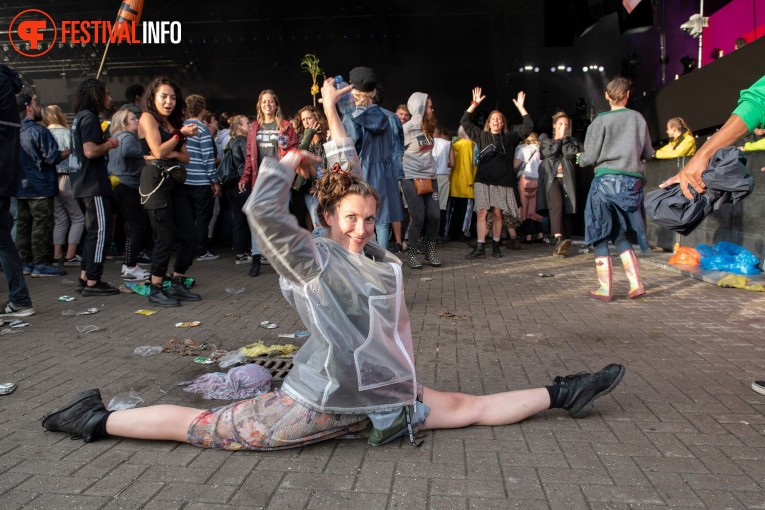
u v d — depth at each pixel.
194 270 8.27
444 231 11.70
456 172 10.86
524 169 10.98
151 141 5.68
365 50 25.56
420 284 7.04
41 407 3.35
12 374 3.91
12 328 5.09
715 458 2.68
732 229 7.46
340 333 2.54
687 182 2.40
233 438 2.70
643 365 3.99
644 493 2.39
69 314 5.59
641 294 6.04
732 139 2.36
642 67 19.86
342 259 2.56
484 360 4.14
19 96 7.52
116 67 25.70
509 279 7.33
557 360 4.12
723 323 5.02
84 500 2.37
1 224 5.40
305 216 7.16
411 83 26.00
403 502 2.34
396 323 2.65
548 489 2.42
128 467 2.62
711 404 3.30
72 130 6.23
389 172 6.60
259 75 25.94
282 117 7.33
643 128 5.76
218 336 4.87
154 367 4.06
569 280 7.20
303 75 25.88
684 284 6.73
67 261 8.62
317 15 24.80
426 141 7.91
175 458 2.70
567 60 22.27
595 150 5.80
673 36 15.85
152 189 5.81
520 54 22.45
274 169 2.26
